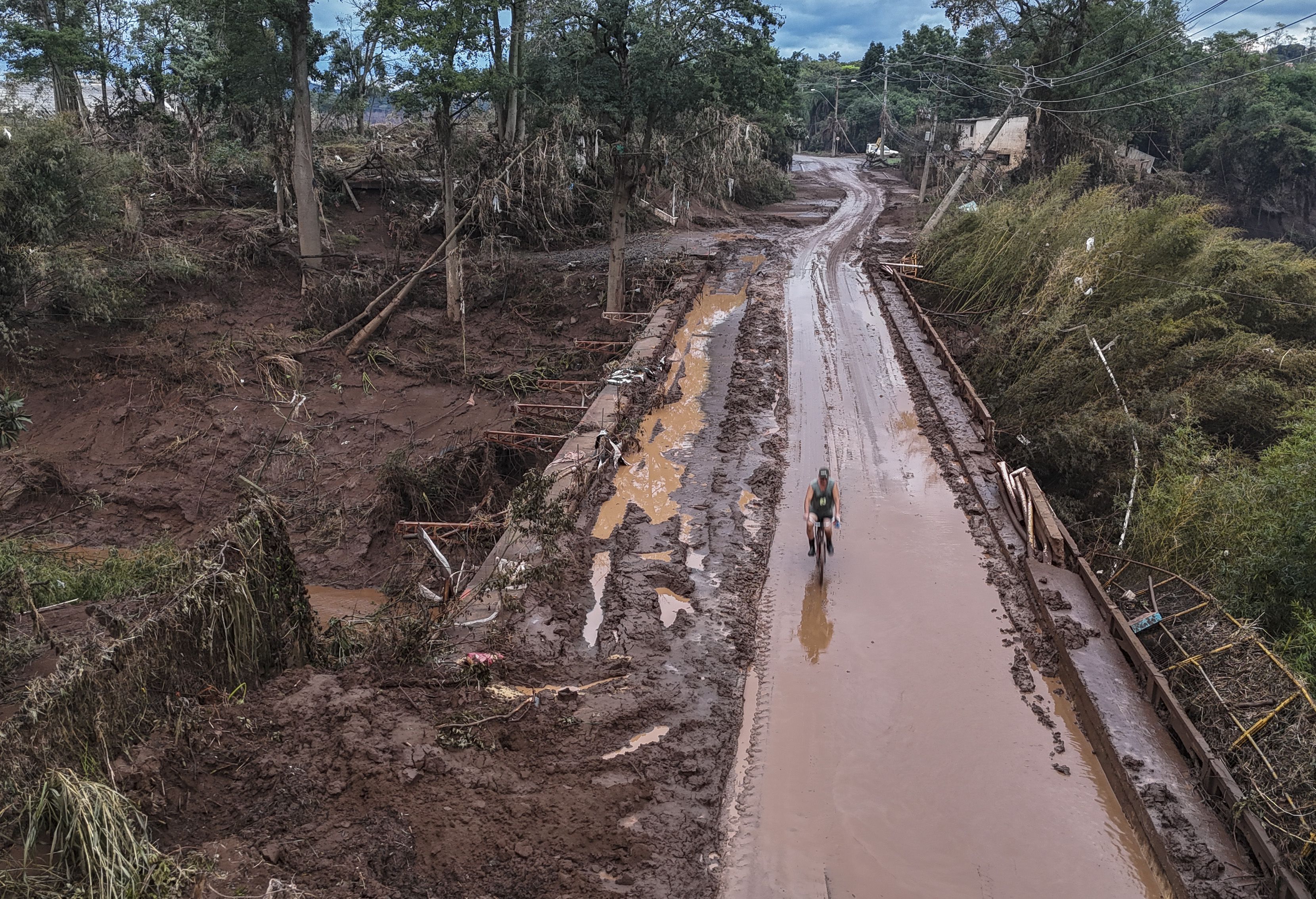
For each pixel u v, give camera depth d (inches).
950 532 573.9
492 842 299.7
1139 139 2097.7
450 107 1114.1
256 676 372.2
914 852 321.1
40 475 892.6
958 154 2078.0
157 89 1487.5
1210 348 794.8
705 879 299.7
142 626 325.4
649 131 1090.7
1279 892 289.6
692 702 398.0
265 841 284.4
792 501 615.5
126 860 250.1
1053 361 814.5
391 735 344.8
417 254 1354.6
